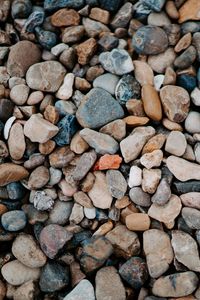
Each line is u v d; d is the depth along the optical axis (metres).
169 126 0.49
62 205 0.49
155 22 0.53
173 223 0.47
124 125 0.49
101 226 0.48
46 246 0.46
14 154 0.49
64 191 0.49
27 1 0.55
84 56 0.52
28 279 0.47
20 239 0.47
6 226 0.48
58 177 0.49
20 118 0.50
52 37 0.53
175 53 0.52
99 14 0.54
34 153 0.50
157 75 0.52
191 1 0.53
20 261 0.47
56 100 0.52
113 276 0.46
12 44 0.55
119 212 0.48
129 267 0.45
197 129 0.49
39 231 0.48
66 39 0.53
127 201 0.48
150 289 0.46
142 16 0.53
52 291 0.46
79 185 0.48
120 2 0.55
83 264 0.46
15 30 0.55
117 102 0.50
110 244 0.46
